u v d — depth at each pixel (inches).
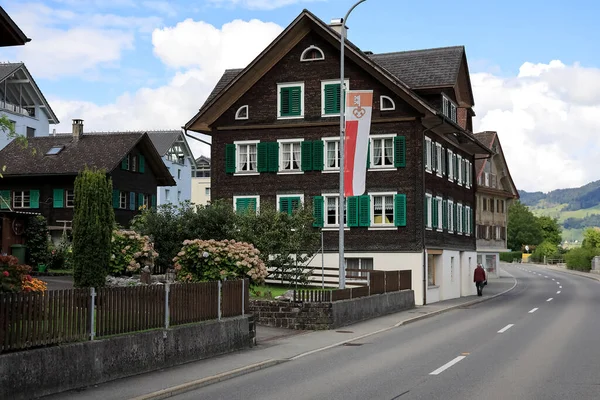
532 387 498.0
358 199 1596.9
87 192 866.8
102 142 2256.4
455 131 1722.4
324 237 1611.7
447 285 1782.7
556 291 2114.9
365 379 544.4
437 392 479.5
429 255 1712.6
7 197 2209.6
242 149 1689.2
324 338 873.5
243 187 1674.5
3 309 444.1
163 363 604.4
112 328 550.9
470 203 2094.0
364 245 1589.6
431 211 1651.1
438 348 750.5
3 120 532.1
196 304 676.1
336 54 1625.2
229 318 738.2
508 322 1079.6
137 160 2317.9
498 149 3316.9
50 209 2166.6
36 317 471.5
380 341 839.1
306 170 1632.6
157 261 1296.8
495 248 3282.5
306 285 1441.9
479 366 607.2
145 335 580.4
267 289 1300.4
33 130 2898.6
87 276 859.4
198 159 4276.6
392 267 1571.1
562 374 558.6
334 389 499.5
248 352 729.6
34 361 460.1
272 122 1660.9
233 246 941.2
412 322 1133.7
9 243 1674.5
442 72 1696.6
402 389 493.4
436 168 1717.5
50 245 1812.3
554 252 5123.0
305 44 1646.2
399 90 1569.9
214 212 1323.8
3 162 2220.7
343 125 1141.1
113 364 538.6
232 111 1690.5
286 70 1657.2
